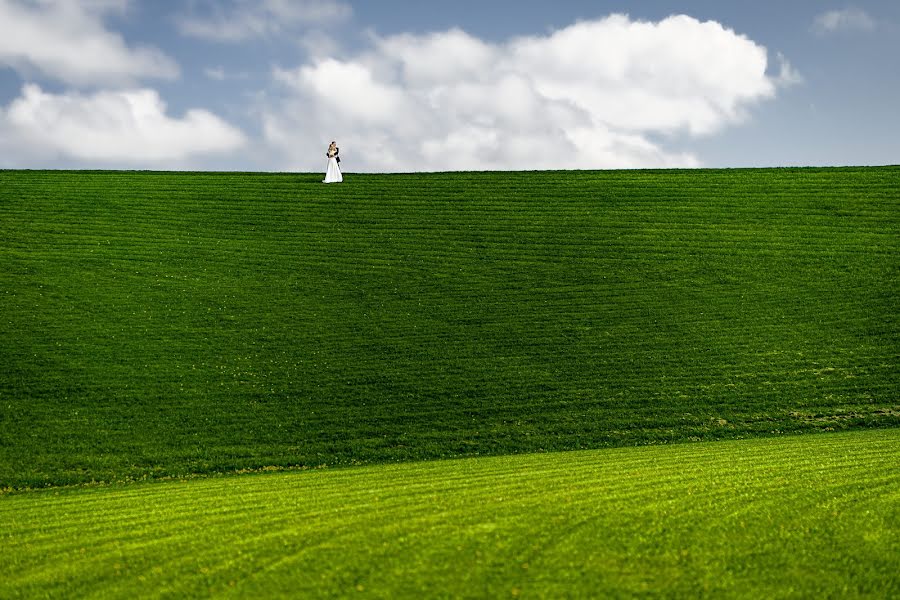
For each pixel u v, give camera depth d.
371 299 34.62
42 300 32.94
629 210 45.47
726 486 14.20
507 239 41.62
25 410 24.73
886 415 24.88
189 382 27.23
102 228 42.06
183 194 48.78
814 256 38.22
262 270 37.56
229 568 10.55
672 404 26.02
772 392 26.70
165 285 35.34
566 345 30.44
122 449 22.67
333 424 24.73
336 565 10.34
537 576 9.69
